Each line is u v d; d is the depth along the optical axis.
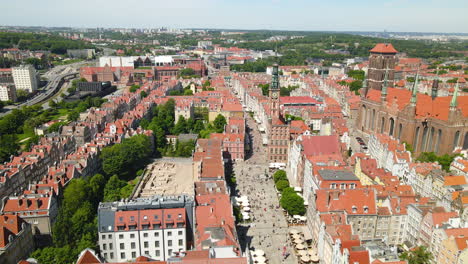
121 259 153.62
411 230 163.00
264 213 197.50
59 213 156.50
